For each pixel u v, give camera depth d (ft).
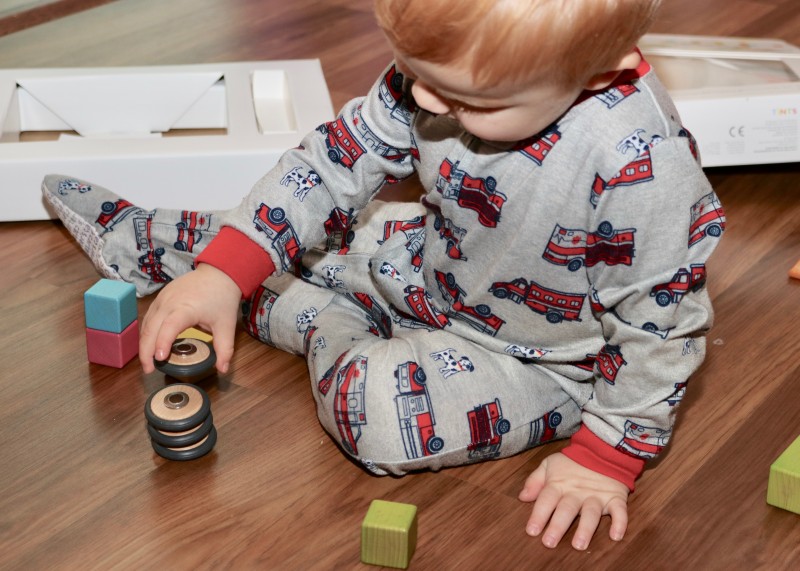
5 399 3.20
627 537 2.73
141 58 5.79
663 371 2.64
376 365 2.91
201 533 2.70
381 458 2.84
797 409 3.24
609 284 2.68
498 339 3.01
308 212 3.08
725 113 4.51
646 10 2.32
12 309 3.68
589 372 3.00
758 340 3.59
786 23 6.38
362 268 3.40
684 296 2.60
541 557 2.66
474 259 2.91
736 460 3.03
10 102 4.65
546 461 2.91
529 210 2.67
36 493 2.81
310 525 2.75
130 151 4.14
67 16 6.49
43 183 3.92
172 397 2.95
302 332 3.37
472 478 2.97
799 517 2.81
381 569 2.60
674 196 2.52
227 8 6.70
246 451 3.03
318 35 6.20
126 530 2.70
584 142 2.58
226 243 3.02
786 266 4.06
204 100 4.94
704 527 2.77
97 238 3.76
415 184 4.62
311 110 4.57
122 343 3.33
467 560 2.64
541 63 2.23
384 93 3.01
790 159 4.54
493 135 2.45
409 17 2.19
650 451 2.74
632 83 2.62
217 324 2.97
